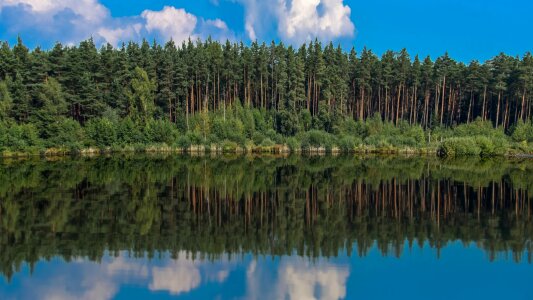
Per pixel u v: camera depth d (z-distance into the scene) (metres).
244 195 27.73
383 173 40.47
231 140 77.44
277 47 103.06
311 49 104.56
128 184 32.19
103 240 17.17
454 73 97.44
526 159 61.19
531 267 14.54
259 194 28.19
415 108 100.69
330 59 102.00
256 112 86.81
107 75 90.00
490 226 19.67
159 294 12.16
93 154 67.62
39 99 68.31
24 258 14.98
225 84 97.44
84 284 12.81
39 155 63.38
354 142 76.69
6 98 66.19
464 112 105.94
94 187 30.55
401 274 13.88
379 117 88.06
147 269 14.05
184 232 18.44
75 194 27.53
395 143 75.56
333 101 97.25
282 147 77.81
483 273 14.02
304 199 26.36
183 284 12.87
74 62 82.50
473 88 95.19
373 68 102.31
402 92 106.56
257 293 12.29
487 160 58.53
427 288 12.80
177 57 94.44
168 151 75.75
